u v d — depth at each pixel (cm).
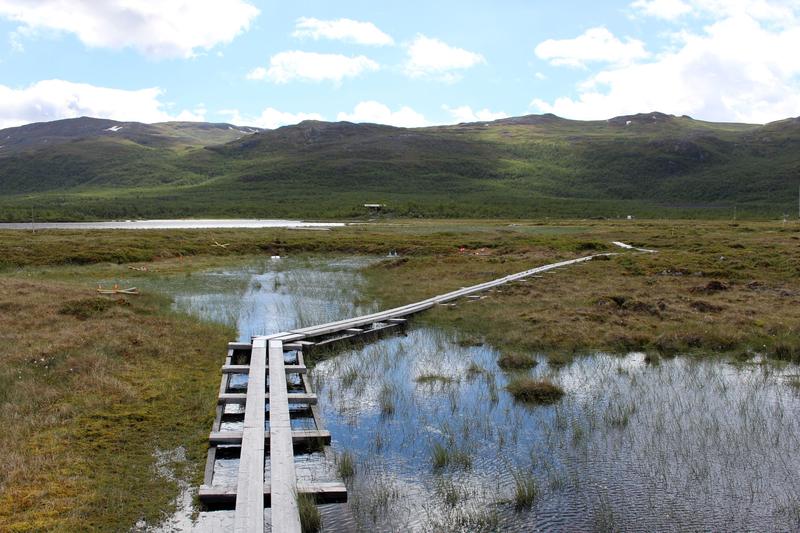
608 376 1741
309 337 2108
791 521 967
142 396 1462
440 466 1152
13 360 1617
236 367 1697
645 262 4022
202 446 1194
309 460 1169
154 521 917
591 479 1105
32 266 4022
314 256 5297
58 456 1101
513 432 1323
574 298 2838
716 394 1586
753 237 6091
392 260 4631
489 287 3259
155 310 2505
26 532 859
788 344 1977
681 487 1077
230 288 3356
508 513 987
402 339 2227
